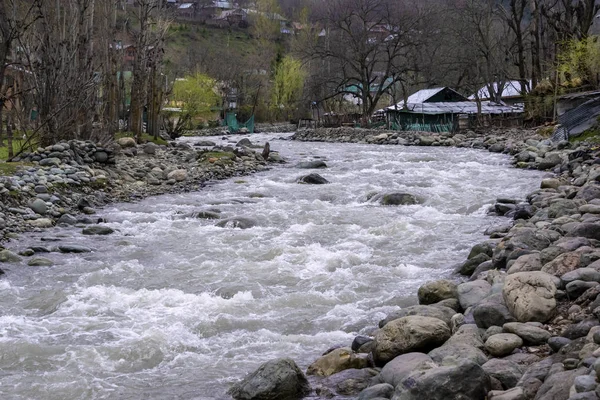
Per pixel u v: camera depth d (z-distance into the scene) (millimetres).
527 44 58812
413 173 23844
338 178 22922
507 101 64250
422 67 61344
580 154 21734
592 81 34062
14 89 25219
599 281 7477
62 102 21359
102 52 29375
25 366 7395
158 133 31891
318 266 11258
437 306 8102
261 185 21125
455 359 5941
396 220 14836
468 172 23625
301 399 6266
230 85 79688
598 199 12781
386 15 62531
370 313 8867
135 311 9156
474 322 7289
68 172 18312
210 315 8953
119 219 15641
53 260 12016
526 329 6531
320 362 6984
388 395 5742
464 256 11641
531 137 33906
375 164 27266
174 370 7270
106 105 28438
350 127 57312
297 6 126562
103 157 20516
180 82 61750
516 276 7387
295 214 15883
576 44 34219
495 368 5801
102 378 7070
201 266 11422
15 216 14781
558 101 31516
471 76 64750
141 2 30406
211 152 25781
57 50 21453
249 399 6266
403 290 9859
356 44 59375
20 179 16766
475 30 59750
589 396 4547
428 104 56000
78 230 14555
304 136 51438
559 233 10383
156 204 17703
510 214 14805
